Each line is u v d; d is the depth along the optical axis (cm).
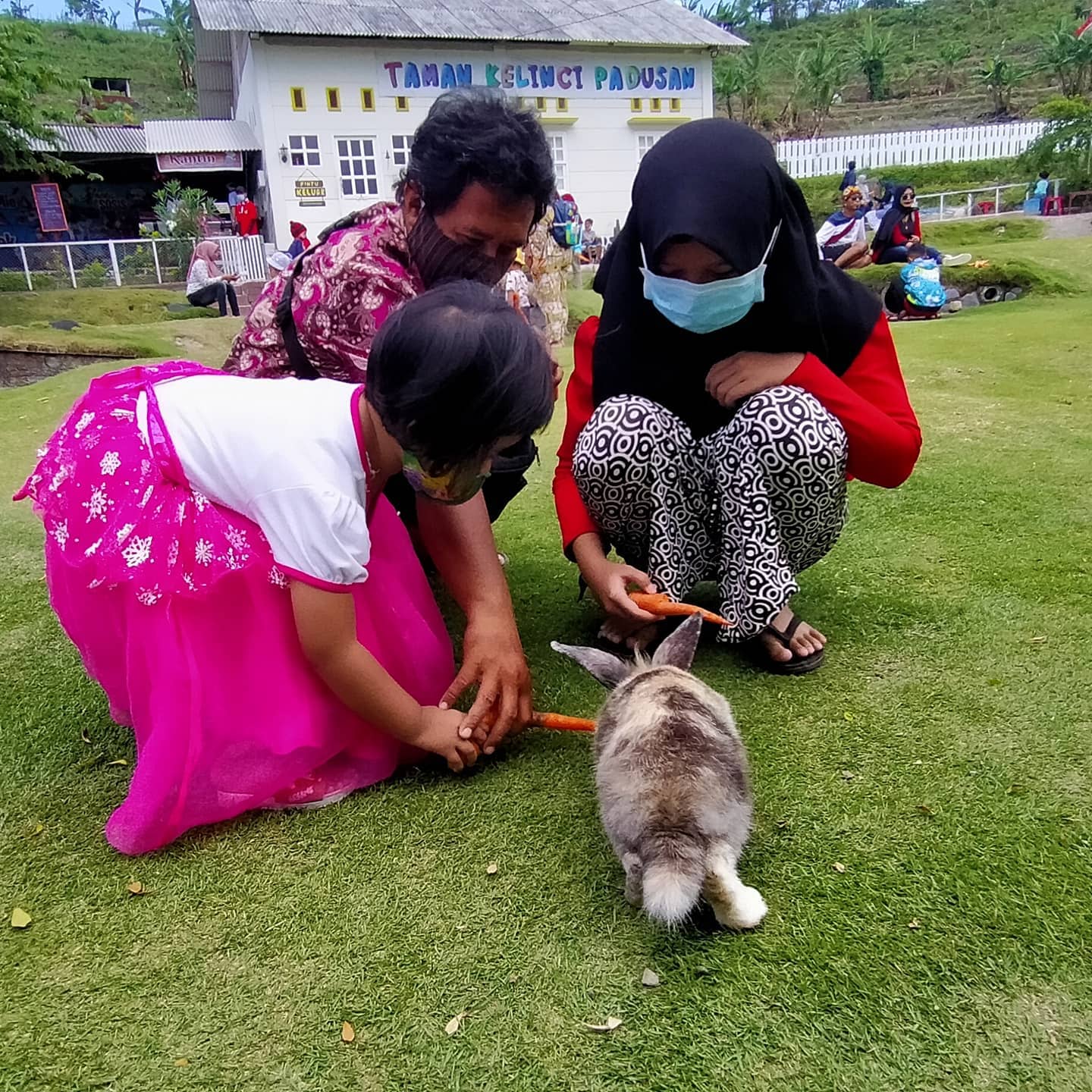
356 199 2198
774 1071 151
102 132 2650
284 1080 154
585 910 186
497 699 231
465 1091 150
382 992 169
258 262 1944
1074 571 326
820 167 3175
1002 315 1043
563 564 374
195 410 209
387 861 204
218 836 215
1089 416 548
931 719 243
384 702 214
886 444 263
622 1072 152
